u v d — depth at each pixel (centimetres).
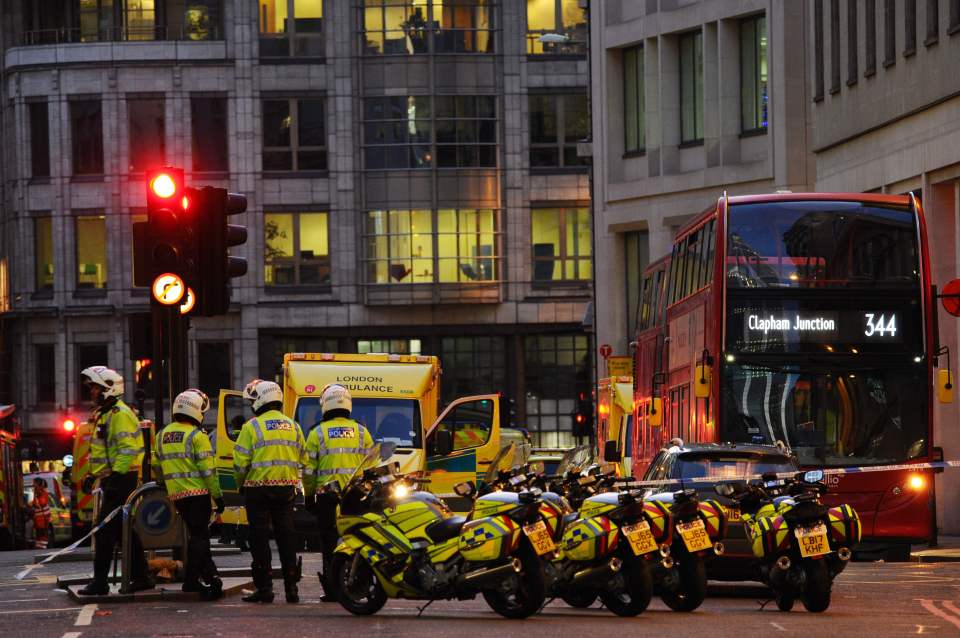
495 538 3603
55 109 15912
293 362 7231
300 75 15775
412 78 15738
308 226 15788
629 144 12712
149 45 15788
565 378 15900
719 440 6012
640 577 3781
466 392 15850
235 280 15712
